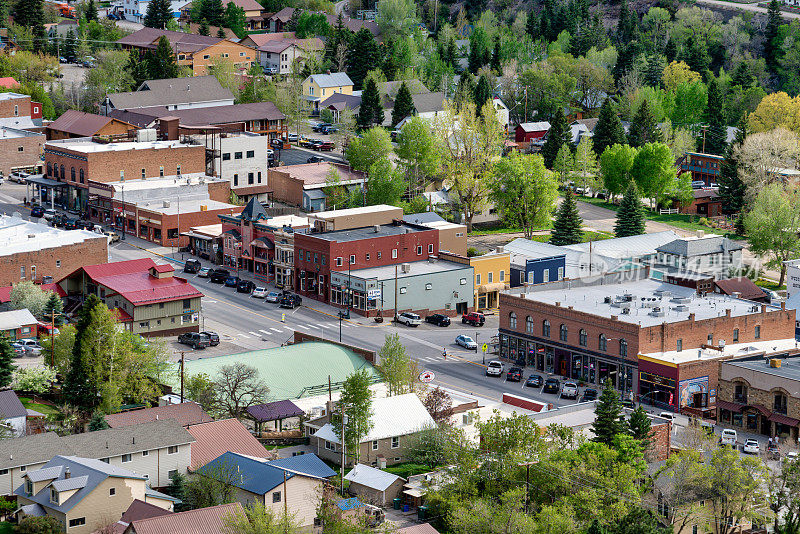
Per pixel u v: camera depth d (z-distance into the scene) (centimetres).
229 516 12962
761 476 15275
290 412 17462
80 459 14162
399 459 16488
